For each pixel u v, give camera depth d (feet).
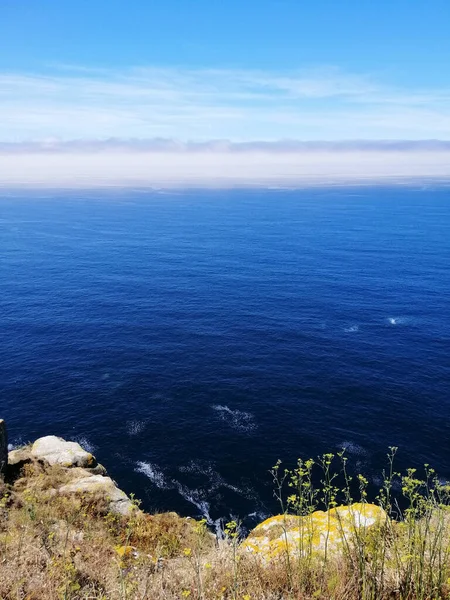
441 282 298.76
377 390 153.07
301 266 357.20
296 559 26.53
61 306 250.57
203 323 223.51
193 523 48.80
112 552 34.96
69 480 60.39
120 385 156.66
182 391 152.66
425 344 194.29
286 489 105.50
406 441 124.16
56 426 131.34
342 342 197.06
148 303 257.96
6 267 351.05
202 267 357.00
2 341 197.26
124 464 114.42
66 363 174.81
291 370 168.76
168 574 27.66
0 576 26.63
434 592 20.59
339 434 127.44
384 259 381.19
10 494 49.34
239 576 24.88
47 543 33.37
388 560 23.13
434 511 24.49
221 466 113.70
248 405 143.43
